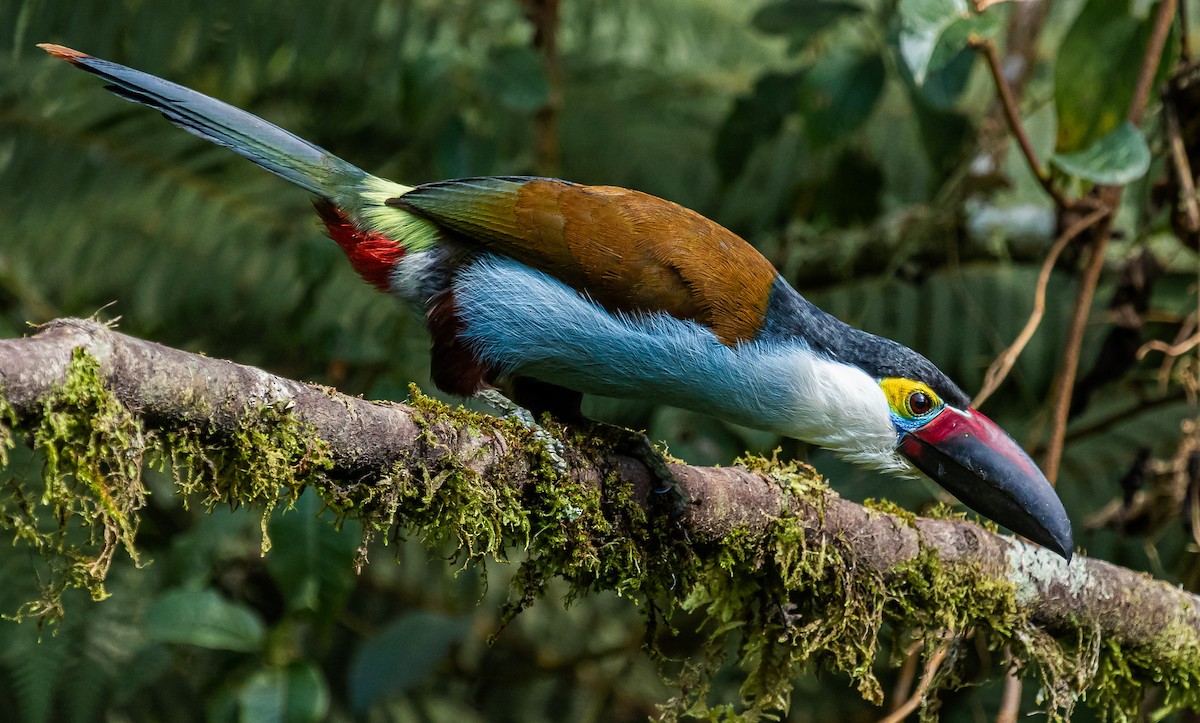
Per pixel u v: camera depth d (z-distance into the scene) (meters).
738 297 7.76
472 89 11.93
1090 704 8.23
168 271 12.25
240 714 8.59
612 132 13.08
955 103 10.34
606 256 7.72
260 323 12.35
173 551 9.41
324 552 8.69
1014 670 7.88
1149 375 11.21
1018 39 11.42
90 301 12.18
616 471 6.91
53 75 12.31
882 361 8.02
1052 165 9.58
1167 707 8.09
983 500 7.83
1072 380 9.51
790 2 11.27
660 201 8.20
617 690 12.77
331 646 12.47
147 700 11.55
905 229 12.17
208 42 12.23
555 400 8.55
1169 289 11.73
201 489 5.61
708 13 13.69
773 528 7.17
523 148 12.96
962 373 12.15
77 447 4.96
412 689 12.52
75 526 10.31
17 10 12.02
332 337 10.56
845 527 7.31
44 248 12.20
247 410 5.54
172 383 5.27
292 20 12.27
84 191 12.24
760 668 7.45
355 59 12.52
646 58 13.55
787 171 12.63
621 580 6.84
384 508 6.03
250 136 8.36
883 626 8.88
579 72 13.35
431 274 8.14
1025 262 12.09
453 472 6.20
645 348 7.73
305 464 5.71
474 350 8.08
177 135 12.51
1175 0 9.29
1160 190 10.36
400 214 8.21
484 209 7.97
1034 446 10.70
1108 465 11.73
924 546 7.47
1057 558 7.73
